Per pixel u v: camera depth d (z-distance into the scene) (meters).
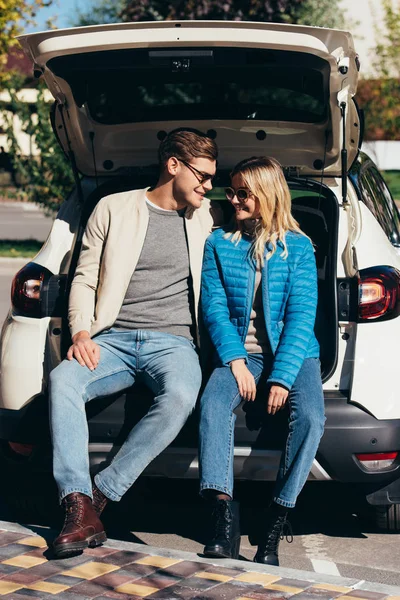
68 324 4.34
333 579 3.59
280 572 3.67
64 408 4.01
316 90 4.52
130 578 3.61
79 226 4.67
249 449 4.09
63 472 3.91
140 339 4.29
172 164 4.34
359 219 4.52
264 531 4.19
